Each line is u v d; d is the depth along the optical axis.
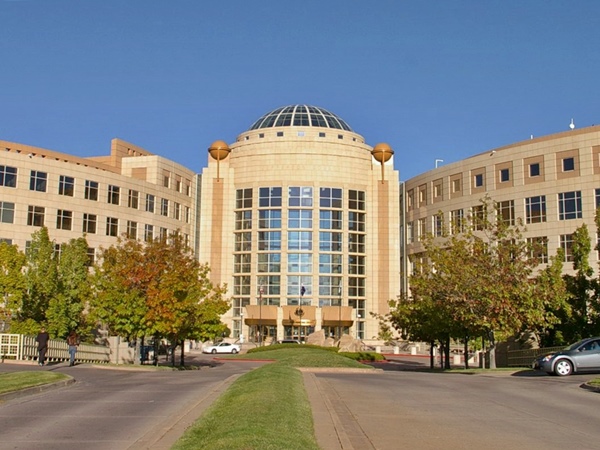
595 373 28.30
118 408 16.84
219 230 93.44
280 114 97.75
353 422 14.47
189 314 44.56
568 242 68.56
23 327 42.28
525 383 24.61
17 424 14.27
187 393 20.39
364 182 93.88
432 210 85.62
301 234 91.25
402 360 65.75
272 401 15.24
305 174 92.12
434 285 38.78
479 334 42.97
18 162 69.88
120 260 42.03
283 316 89.75
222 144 94.25
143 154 96.12
